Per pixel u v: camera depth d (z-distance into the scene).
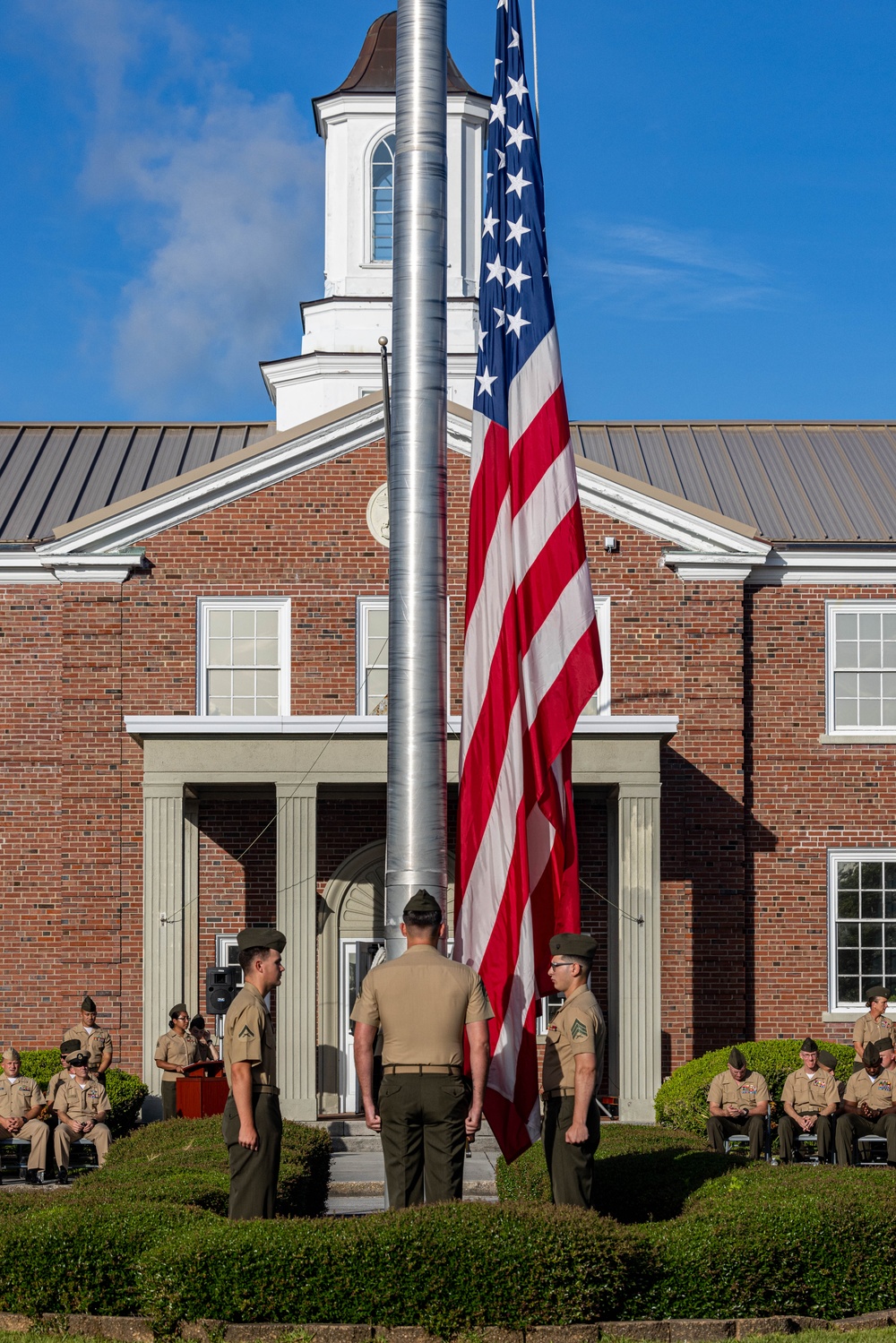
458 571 25.83
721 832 26.25
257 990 10.13
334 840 26.11
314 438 26.05
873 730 27.31
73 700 25.77
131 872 25.55
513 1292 9.07
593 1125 10.41
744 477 30.31
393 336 12.21
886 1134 17.58
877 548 27.27
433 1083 9.80
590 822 26.16
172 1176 11.80
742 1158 12.18
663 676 26.28
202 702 25.77
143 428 32.06
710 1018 26.06
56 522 28.38
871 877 26.98
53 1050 24.39
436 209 12.23
